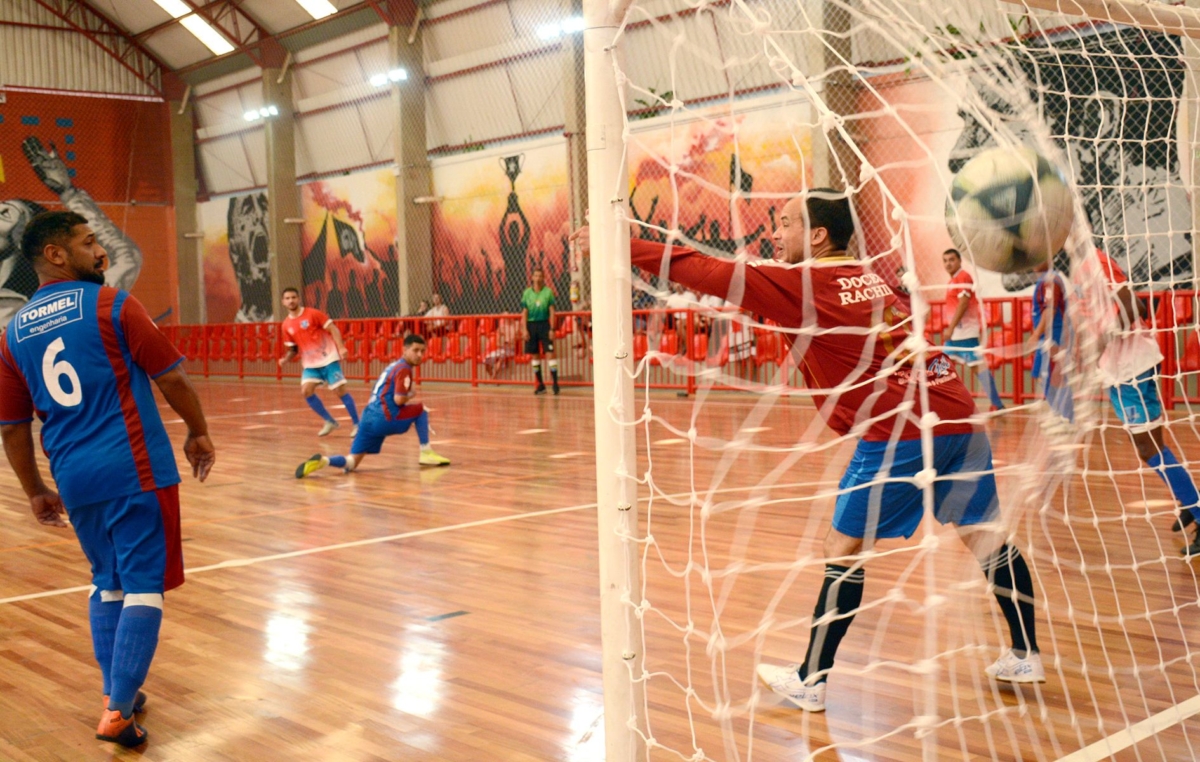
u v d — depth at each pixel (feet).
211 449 9.37
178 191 80.89
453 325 53.57
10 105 74.08
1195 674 9.63
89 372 8.68
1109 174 24.86
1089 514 16.30
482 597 13.17
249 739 8.81
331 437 32.86
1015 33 9.02
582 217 55.62
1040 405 7.91
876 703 9.16
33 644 11.80
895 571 13.19
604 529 6.65
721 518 17.24
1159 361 13.51
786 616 11.66
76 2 75.87
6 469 27.58
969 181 7.25
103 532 8.88
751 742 8.10
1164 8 10.27
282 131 72.74
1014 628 9.30
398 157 63.82
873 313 8.04
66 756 8.59
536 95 57.57
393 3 62.08
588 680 10.01
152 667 10.75
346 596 13.42
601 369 6.59
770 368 36.19
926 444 6.62
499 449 28.37
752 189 39.45
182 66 77.77
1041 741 8.27
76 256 9.05
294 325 32.65
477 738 8.68
